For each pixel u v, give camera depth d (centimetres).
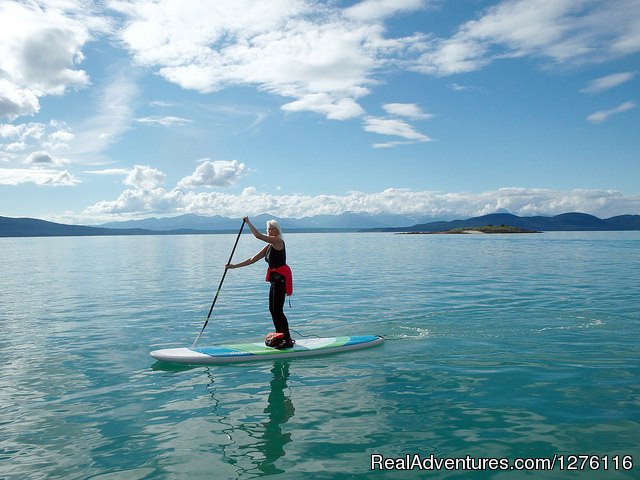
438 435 445
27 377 645
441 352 750
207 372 671
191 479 369
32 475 378
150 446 429
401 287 1583
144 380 633
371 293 1444
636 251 3894
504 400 532
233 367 698
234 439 442
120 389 594
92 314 1145
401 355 740
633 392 550
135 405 536
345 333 904
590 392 553
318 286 1636
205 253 4462
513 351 746
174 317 1100
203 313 1152
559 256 3303
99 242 10056
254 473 378
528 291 1430
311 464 392
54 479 371
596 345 775
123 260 3416
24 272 2419
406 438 440
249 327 984
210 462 397
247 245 6538
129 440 442
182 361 724
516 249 4462
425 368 664
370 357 737
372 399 545
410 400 539
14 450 423
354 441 435
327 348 771
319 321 1025
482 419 480
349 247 5538
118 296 1463
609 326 920
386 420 482
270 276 793
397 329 929
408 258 3288
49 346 826
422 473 376
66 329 970
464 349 766
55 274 2283
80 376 650
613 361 680
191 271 2412
